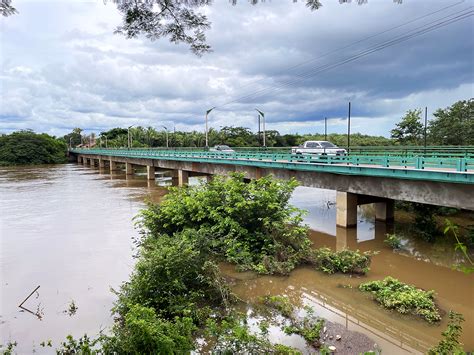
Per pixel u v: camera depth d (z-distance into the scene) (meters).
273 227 15.10
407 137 40.03
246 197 16.89
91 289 12.27
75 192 38.19
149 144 108.69
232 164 33.06
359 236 19.77
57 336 9.27
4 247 17.47
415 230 20.06
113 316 10.27
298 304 10.87
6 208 28.52
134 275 11.25
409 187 17.98
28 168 82.81
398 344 8.59
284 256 14.05
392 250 17.09
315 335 8.82
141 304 9.66
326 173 22.95
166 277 10.43
